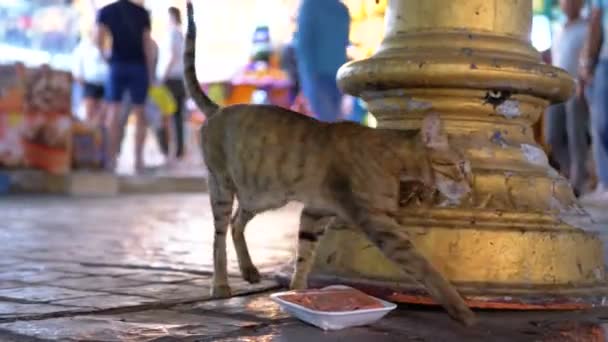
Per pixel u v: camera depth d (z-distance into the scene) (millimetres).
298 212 5336
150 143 9914
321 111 4566
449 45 2289
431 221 2182
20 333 1949
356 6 3402
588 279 2240
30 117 6742
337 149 2160
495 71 2250
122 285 2391
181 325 2012
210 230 3773
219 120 2295
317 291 2121
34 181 6793
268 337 1946
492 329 2020
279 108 2242
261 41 8344
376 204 2131
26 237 3391
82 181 6957
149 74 7480
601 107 5297
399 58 2293
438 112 2283
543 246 2188
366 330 2004
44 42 8047
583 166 5637
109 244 3199
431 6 2312
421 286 2154
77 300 2213
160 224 4102
